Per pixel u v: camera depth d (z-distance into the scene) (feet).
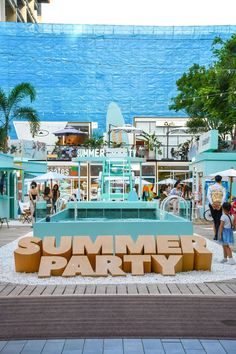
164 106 219.00
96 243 36.52
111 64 219.82
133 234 41.55
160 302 26.91
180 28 220.84
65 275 33.76
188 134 153.17
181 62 219.82
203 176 92.73
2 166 80.23
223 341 20.48
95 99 219.00
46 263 34.65
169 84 219.82
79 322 23.16
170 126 170.40
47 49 218.59
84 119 218.38
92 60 219.61
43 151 130.52
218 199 54.03
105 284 31.71
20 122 157.69
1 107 123.03
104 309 25.45
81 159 86.48
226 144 109.91
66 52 219.00
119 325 22.68
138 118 190.29
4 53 217.56
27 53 218.18
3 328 22.30
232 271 36.32
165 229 41.50
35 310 25.30
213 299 27.63
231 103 102.73
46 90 217.97
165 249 36.19
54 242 36.70
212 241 54.19
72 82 219.00
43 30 219.20
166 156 139.33
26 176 111.45
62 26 219.41
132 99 219.61
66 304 26.50
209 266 36.14
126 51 220.23
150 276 34.40
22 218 88.63
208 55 219.20
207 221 86.12
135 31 221.05
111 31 220.43
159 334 21.40
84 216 62.13
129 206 62.85
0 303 26.81
